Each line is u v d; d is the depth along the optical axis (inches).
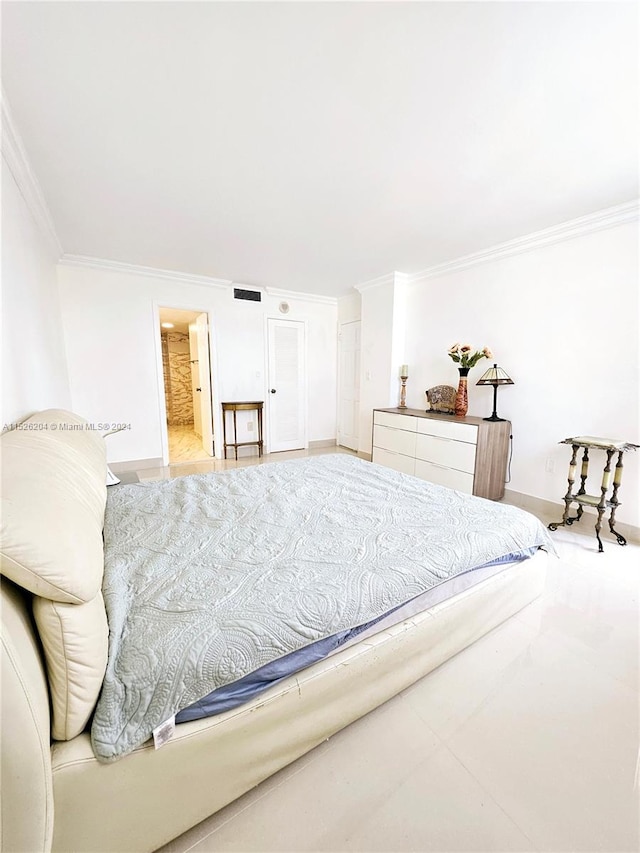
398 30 45.9
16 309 69.3
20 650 24.4
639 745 43.2
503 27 45.4
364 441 183.6
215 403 182.9
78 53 48.9
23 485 30.9
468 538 56.2
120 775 29.0
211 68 51.7
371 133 65.9
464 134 65.9
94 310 147.6
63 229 110.8
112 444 158.4
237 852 33.2
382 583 44.6
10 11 42.9
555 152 71.3
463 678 52.4
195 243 122.7
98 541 36.1
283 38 47.1
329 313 211.6
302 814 36.1
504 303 124.9
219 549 52.1
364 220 102.9
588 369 104.6
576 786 38.6
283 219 102.7
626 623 64.3
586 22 44.4
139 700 29.9
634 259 93.8
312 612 39.1
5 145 63.5
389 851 33.4
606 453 101.8
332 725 41.5
